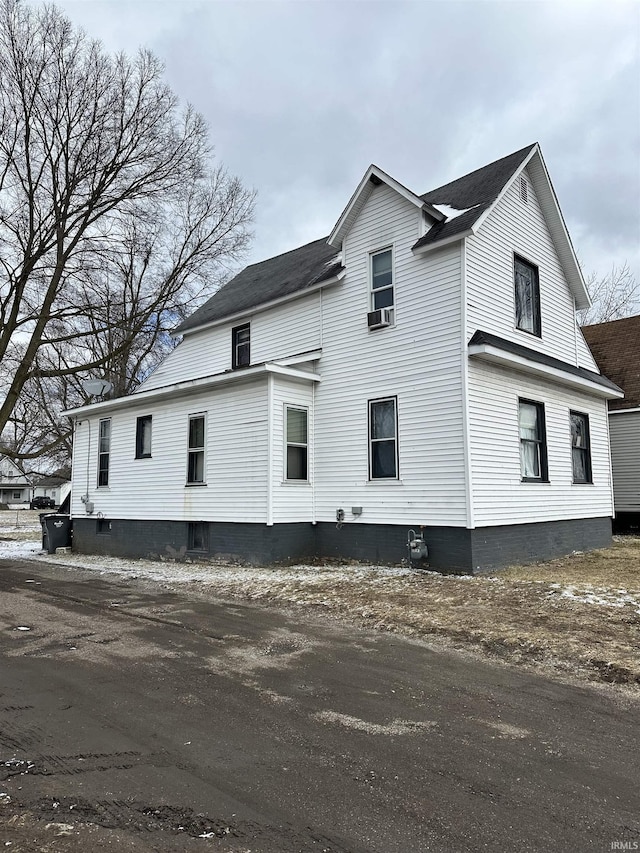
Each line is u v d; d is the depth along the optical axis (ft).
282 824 9.77
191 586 33.42
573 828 9.57
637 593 27.35
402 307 39.27
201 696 15.93
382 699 15.60
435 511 36.09
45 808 10.32
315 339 44.80
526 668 18.02
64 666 18.72
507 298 40.04
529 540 39.27
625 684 16.51
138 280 96.12
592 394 49.16
